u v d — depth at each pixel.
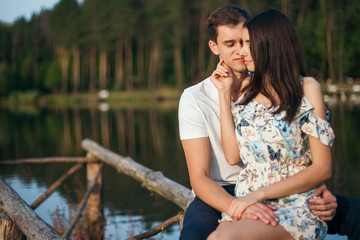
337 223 1.81
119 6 44.03
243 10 2.09
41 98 46.59
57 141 12.02
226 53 2.06
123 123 17.08
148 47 48.12
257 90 1.80
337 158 6.15
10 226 2.63
